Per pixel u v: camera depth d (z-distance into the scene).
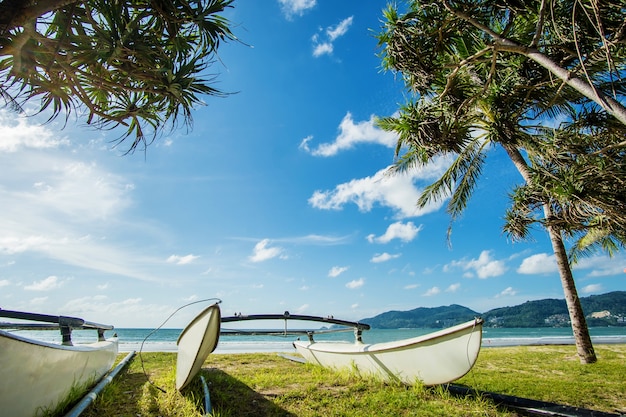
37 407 2.62
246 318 5.20
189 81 2.82
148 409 3.38
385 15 4.43
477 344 3.50
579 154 4.19
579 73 3.77
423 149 5.07
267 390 4.34
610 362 7.23
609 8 3.19
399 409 3.43
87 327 4.63
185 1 2.61
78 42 2.38
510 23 3.90
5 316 3.20
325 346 5.74
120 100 3.06
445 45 4.46
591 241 10.94
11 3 1.87
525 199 4.64
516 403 3.41
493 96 4.75
